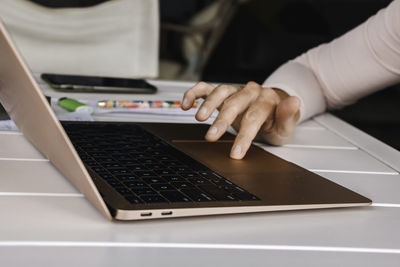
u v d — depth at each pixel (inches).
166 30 114.3
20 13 72.2
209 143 34.2
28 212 21.3
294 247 20.4
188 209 21.7
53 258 17.8
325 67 49.6
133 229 20.6
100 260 17.9
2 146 30.5
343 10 149.8
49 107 19.5
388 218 24.5
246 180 26.7
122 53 75.8
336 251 20.4
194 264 18.3
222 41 115.3
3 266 16.9
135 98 46.1
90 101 42.1
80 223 20.7
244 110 34.4
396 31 46.7
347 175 30.9
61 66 72.8
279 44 110.9
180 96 49.1
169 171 26.7
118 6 75.9
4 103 27.5
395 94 110.0
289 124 35.4
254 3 121.0
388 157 35.5
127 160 27.9
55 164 26.3
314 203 24.3
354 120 103.9
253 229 21.8
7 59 19.5
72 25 74.2
